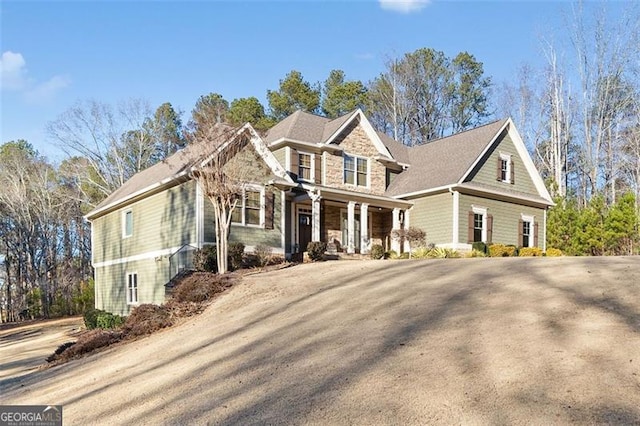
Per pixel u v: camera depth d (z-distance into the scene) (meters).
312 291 12.04
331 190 20.62
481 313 7.75
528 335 6.41
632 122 34.47
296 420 4.93
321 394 5.49
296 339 8.09
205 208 17.66
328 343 7.50
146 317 12.70
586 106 35.16
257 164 18.95
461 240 21.62
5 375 11.44
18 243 36.62
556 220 25.66
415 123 43.19
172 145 41.88
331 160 22.94
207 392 6.26
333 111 43.09
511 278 10.02
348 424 4.69
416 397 5.05
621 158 34.44
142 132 39.97
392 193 24.39
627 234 22.80
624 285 8.36
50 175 38.28
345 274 13.80
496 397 4.81
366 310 9.22
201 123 17.28
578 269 10.22
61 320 30.39
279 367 6.76
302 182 21.47
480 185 22.89
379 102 43.09
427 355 6.21
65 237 38.84
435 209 22.47
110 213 24.23
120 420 5.83
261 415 5.19
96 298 25.17
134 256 21.56
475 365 5.65
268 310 10.90
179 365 7.98
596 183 34.72
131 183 26.02
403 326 7.72
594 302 7.54
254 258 18.05
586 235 23.67
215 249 16.83
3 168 36.53
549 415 4.34
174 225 18.86
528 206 25.11
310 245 19.62
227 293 13.54
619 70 34.09
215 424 5.17
